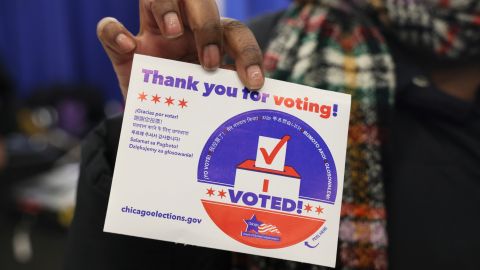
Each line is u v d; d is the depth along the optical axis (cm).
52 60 216
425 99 49
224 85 35
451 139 50
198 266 40
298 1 52
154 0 34
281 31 49
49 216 143
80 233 38
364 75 47
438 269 47
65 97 194
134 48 35
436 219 48
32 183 146
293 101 35
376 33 50
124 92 38
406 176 49
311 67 47
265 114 35
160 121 34
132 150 34
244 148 34
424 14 49
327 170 35
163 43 37
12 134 166
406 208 48
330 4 51
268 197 34
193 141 34
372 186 45
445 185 49
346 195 45
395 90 49
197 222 34
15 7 210
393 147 50
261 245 34
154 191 34
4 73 168
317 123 35
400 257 47
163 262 38
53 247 135
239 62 35
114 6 222
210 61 34
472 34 49
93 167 38
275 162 35
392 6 50
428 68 52
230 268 44
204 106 34
